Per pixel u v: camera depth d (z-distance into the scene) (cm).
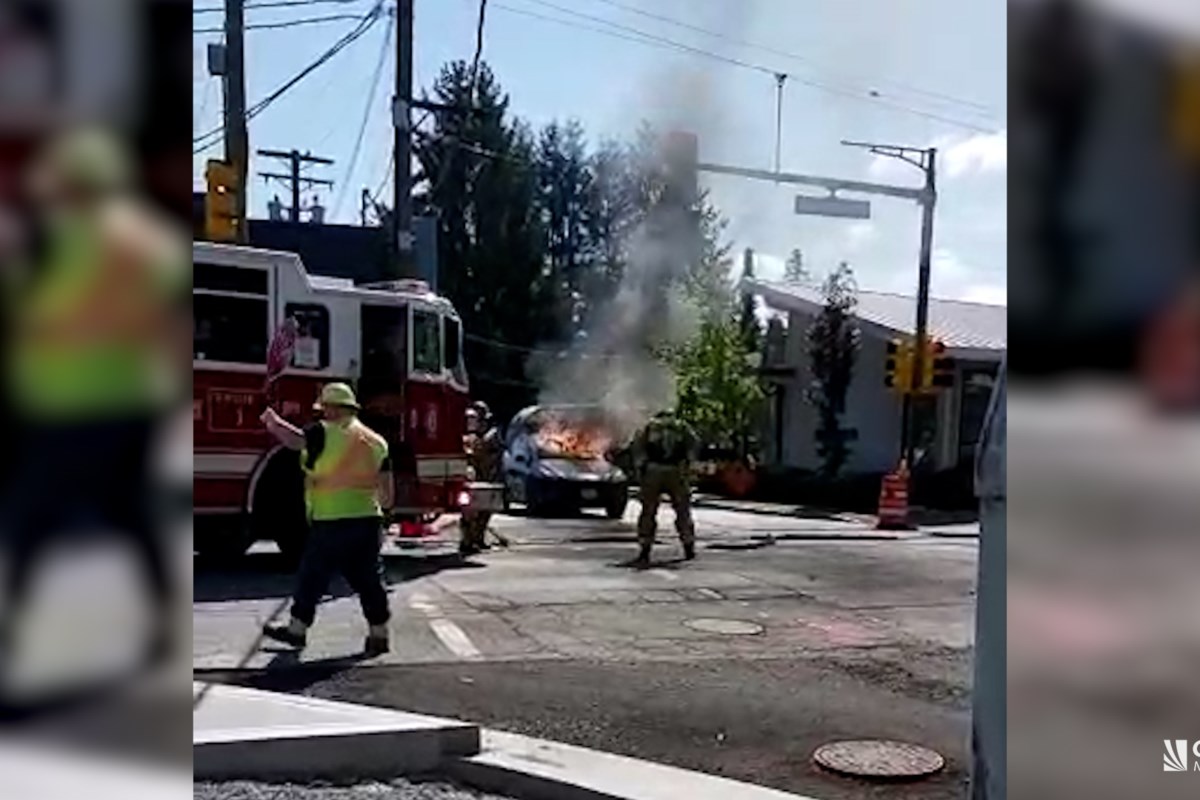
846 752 579
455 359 1320
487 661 777
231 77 1317
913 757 571
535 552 1430
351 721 534
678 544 1577
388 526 1359
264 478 1146
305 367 1176
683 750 581
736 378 3119
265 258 1155
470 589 1101
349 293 1209
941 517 2214
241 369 1140
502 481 2005
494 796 498
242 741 497
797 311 3269
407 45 1681
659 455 1374
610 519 1948
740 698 690
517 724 621
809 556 1455
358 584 783
